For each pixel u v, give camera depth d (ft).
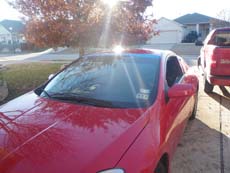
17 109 8.34
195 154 11.55
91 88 9.39
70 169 5.51
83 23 25.96
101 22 26.40
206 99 20.02
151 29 31.42
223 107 18.01
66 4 25.67
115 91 9.07
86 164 5.62
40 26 26.30
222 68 18.42
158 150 6.88
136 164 5.96
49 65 45.55
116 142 6.30
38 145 6.19
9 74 33.68
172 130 9.00
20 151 6.02
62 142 6.27
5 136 6.71
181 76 12.69
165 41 110.73
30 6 26.78
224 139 12.97
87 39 27.35
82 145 6.15
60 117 7.54
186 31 128.57
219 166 10.60
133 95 8.78
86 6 25.93
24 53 110.93
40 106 8.44
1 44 126.82
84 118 7.39
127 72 9.89
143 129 7.00
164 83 9.45
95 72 10.32
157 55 10.93
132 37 29.22
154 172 6.61
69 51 104.47
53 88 10.02
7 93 22.74
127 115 7.55
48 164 5.62
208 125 14.75
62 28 25.98
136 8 28.71
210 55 19.40
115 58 10.96
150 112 7.83
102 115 7.55
